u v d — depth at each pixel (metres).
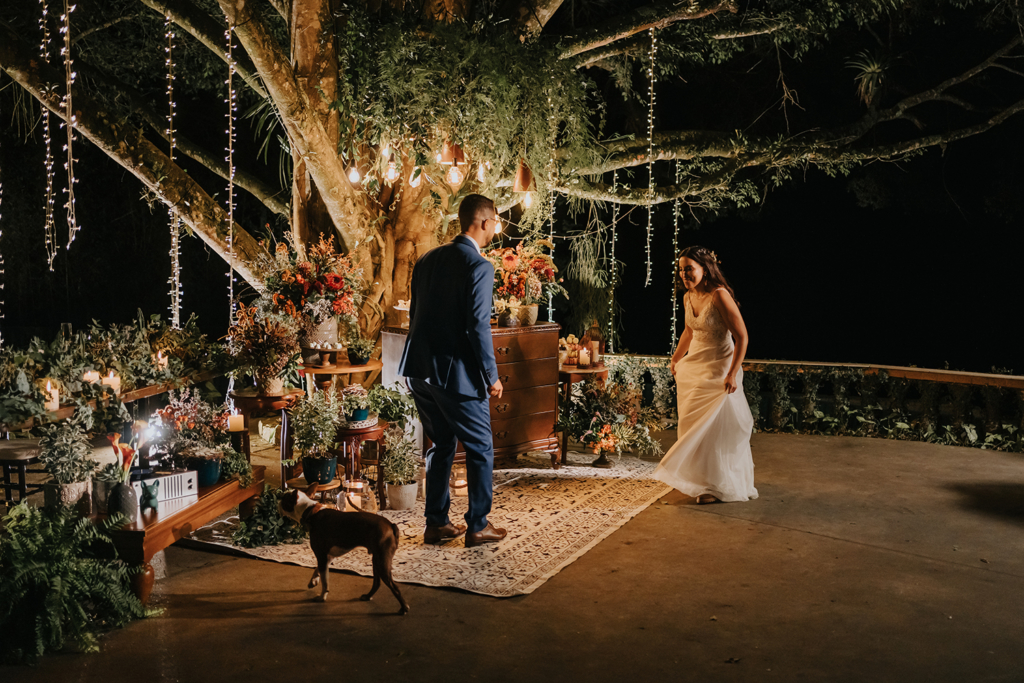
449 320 5.12
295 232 8.34
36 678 3.61
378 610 4.35
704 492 6.34
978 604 4.46
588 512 6.00
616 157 10.37
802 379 8.85
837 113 15.20
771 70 15.10
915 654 3.90
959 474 7.11
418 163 7.35
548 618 4.28
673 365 6.66
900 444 8.22
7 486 5.63
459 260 5.12
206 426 5.18
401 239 8.22
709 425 6.29
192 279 16.89
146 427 5.16
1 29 6.96
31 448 5.70
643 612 4.36
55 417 5.38
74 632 3.86
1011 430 8.01
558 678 3.67
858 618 4.29
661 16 8.92
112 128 7.45
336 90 7.51
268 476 6.85
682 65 14.74
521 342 6.81
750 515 5.98
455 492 6.44
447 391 5.12
